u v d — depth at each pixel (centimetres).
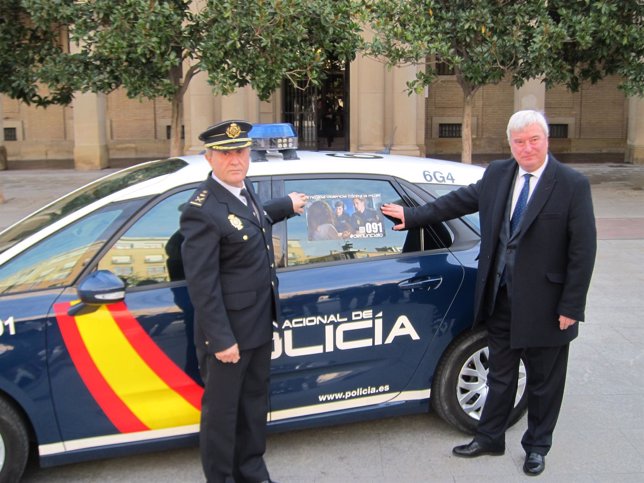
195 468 378
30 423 341
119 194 359
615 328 605
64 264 343
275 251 368
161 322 341
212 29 972
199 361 323
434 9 1184
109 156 2181
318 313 363
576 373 507
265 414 341
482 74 1173
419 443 403
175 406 349
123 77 998
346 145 1912
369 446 400
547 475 367
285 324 358
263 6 958
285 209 356
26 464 355
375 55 1167
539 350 358
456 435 412
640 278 777
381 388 384
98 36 966
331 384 373
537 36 1126
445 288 387
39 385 328
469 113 1258
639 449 395
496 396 374
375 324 374
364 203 390
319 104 1955
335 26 1020
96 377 336
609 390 477
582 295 337
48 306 331
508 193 352
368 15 1077
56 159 2211
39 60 1127
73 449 340
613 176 1695
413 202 399
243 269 312
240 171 307
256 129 402
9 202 1368
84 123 1970
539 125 331
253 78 1012
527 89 1728
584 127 2144
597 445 400
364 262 379
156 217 355
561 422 429
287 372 363
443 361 396
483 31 1134
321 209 382
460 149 2158
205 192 308
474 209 377
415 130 1728
